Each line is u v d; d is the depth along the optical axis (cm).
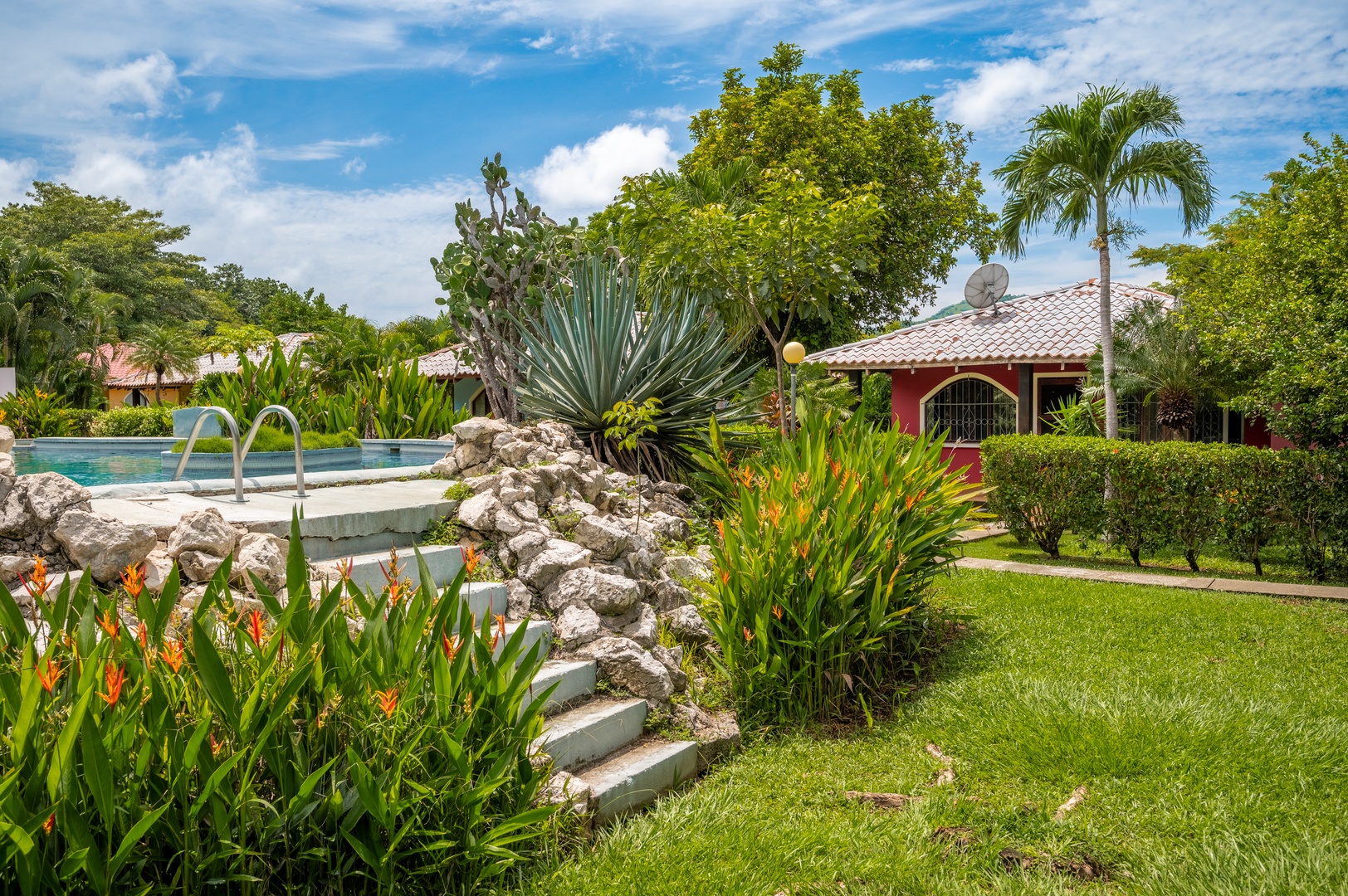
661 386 873
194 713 246
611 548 540
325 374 1786
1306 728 468
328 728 262
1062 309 1970
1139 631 702
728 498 769
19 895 205
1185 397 1462
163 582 367
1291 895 313
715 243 1095
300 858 250
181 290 5403
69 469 1042
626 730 426
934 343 1931
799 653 512
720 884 314
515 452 640
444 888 284
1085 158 1270
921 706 519
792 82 2939
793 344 1101
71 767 212
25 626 252
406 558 474
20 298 3644
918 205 2797
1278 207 1575
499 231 998
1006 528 1293
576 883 308
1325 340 938
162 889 224
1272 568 1045
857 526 555
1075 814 380
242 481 568
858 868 334
